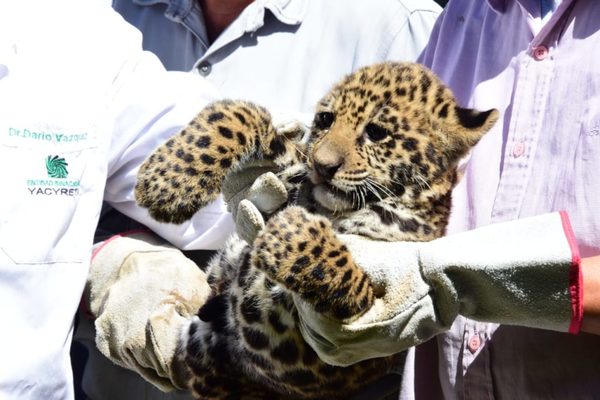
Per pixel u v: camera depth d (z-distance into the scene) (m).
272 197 2.91
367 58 4.52
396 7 4.60
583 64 2.90
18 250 3.47
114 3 5.42
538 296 2.58
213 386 3.23
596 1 2.94
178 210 2.92
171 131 4.09
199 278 3.88
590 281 2.57
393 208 2.98
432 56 3.73
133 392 4.38
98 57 3.83
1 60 3.54
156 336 3.48
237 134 3.00
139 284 3.78
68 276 3.64
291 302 2.89
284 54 4.67
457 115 3.03
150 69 4.14
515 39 3.23
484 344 3.04
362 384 3.12
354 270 2.64
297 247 2.62
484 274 2.61
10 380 3.42
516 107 3.09
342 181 2.96
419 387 3.36
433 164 2.99
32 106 3.54
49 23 3.71
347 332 2.62
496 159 3.17
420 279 2.65
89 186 3.70
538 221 2.66
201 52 5.08
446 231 3.14
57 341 3.58
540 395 2.90
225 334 3.16
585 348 2.80
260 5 4.70
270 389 3.17
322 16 4.69
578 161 2.83
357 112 3.04
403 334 2.64
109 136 3.80
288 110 4.34
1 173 3.46
